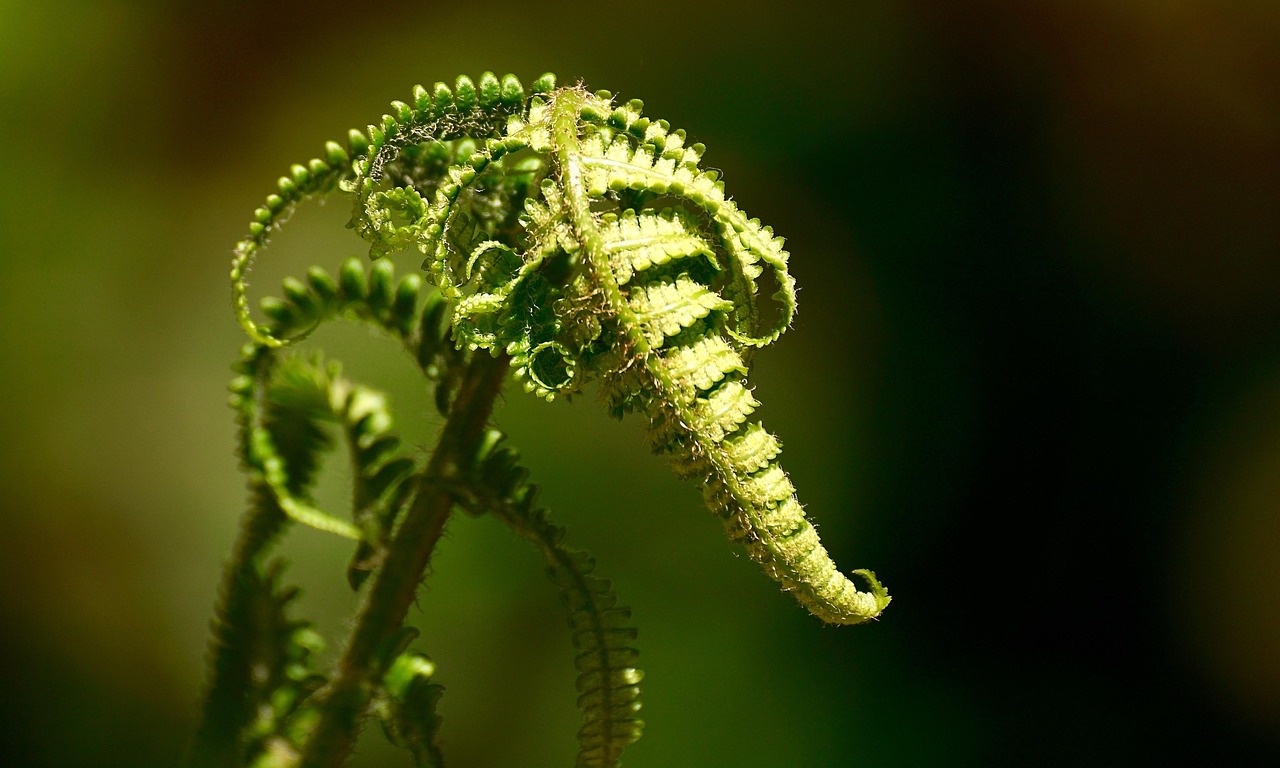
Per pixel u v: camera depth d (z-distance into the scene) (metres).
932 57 1.09
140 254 1.01
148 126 1.03
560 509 0.89
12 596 0.90
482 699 0.84
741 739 0.88
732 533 0.52
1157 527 1.03
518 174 0.54
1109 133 1.09
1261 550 1.00
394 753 0.77
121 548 0.94
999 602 1.01
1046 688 0.98
